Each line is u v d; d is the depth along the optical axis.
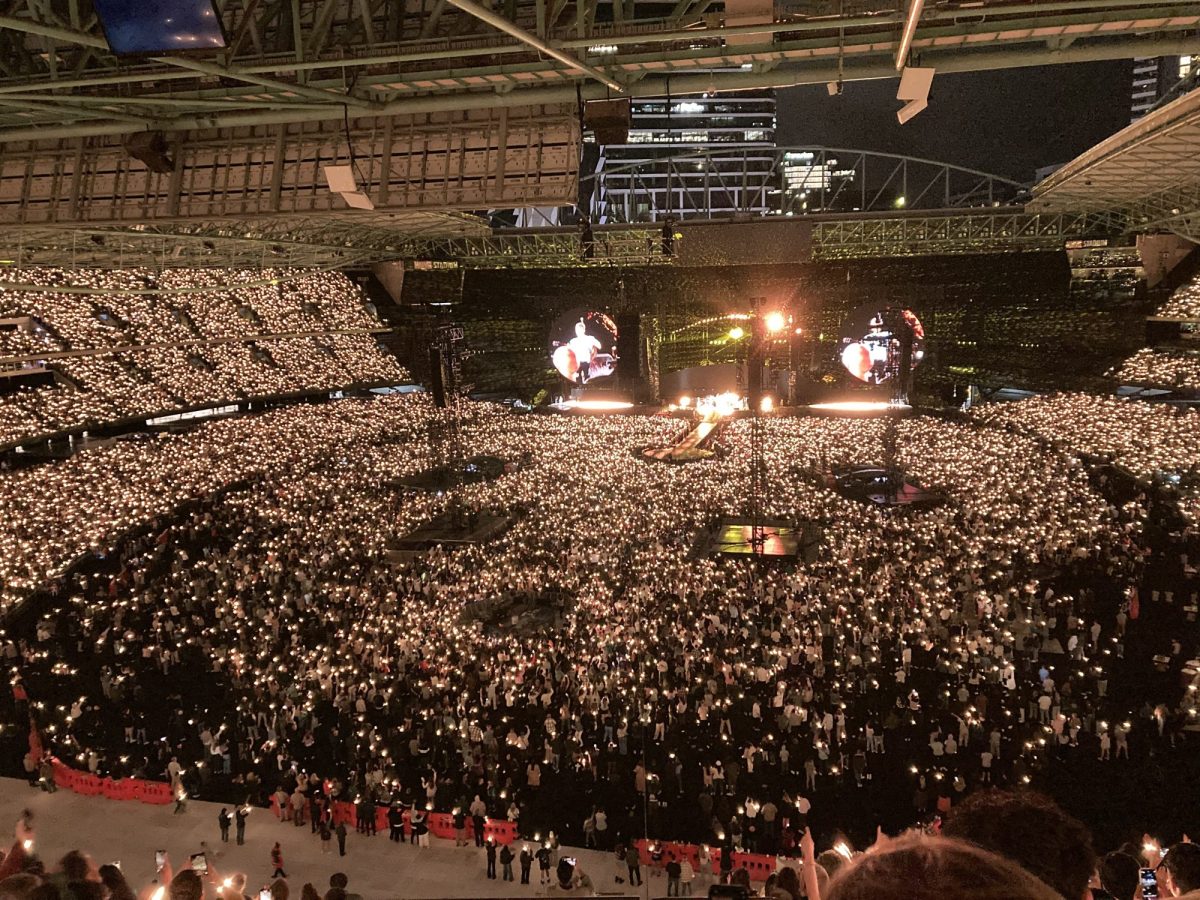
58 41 22.00
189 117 23.25
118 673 32.50
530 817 24.00
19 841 5.78
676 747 27.05
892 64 19.69
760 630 34.19
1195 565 39.47
